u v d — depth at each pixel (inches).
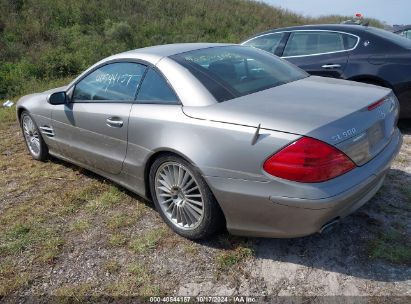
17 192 162.4
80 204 148.6
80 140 157.2
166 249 118.6
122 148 135.9
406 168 161.0
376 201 135.6
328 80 133.4
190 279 106.0
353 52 213.0
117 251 119.5
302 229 98.1
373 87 124.3
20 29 585.6
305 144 92.8
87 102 151.9
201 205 114.2
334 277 102.7
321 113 99.7
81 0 734.5
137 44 633.0
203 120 108.9
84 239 126.6
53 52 504.1
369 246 112.9
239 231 109.3
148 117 122.9
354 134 97.9
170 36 692.7
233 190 103.4
